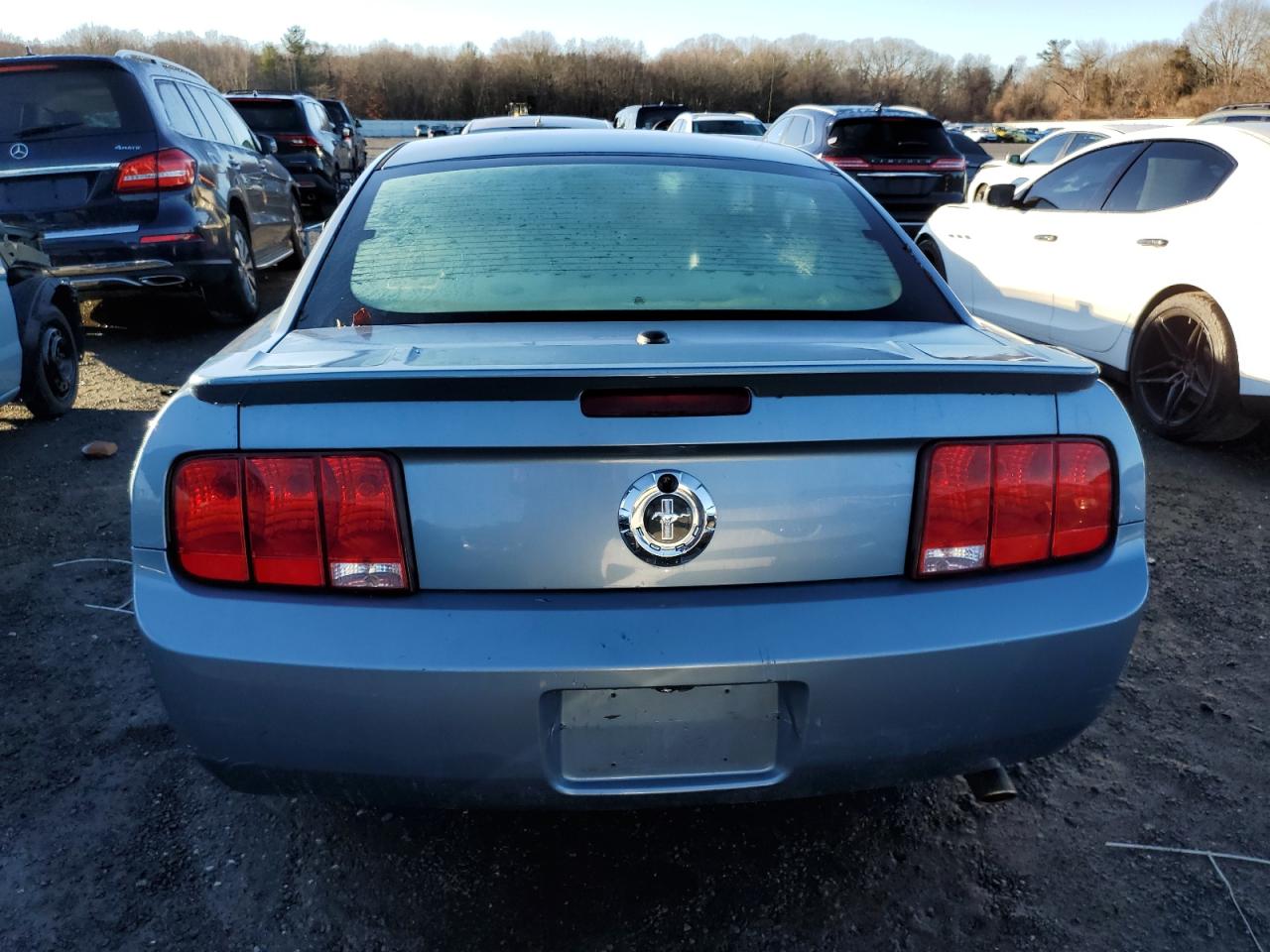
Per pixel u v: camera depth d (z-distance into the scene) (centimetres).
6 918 193
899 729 167
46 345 508
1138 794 233
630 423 157
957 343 193
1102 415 177
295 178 1271
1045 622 168
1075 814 227
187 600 162
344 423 159
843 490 164
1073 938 191
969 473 167
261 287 933
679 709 165
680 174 256
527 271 216
